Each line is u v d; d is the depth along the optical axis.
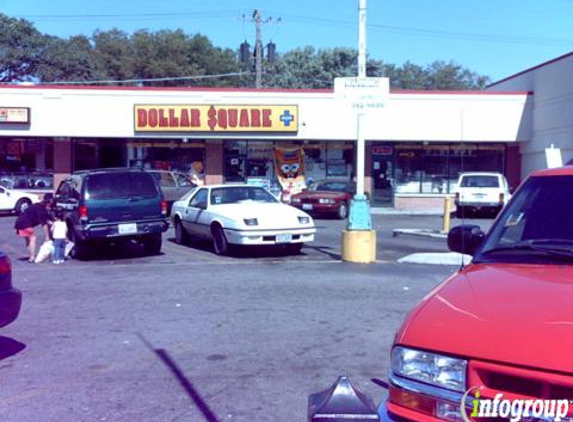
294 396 5.34
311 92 26.86
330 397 2.80
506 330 2.78
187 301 9.05
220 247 13.93
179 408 5.10
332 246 15.52
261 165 28.09
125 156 27.77
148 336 7.23
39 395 5.40
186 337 7.17
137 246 15.95
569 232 3.88
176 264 12.68
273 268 11.92
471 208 23.86
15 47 52.62
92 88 26.38
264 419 4.87
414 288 9.88
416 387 2.89
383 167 28.45
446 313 3.06
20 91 26.19
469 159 28.50
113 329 7.56
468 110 27.34
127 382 5.71
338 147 28.22
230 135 26.83
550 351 2.59
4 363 6.29
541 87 26.62
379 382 5.65
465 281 3.47
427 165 28.53
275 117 26.69
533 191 4.29
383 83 12.44
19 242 16.75
